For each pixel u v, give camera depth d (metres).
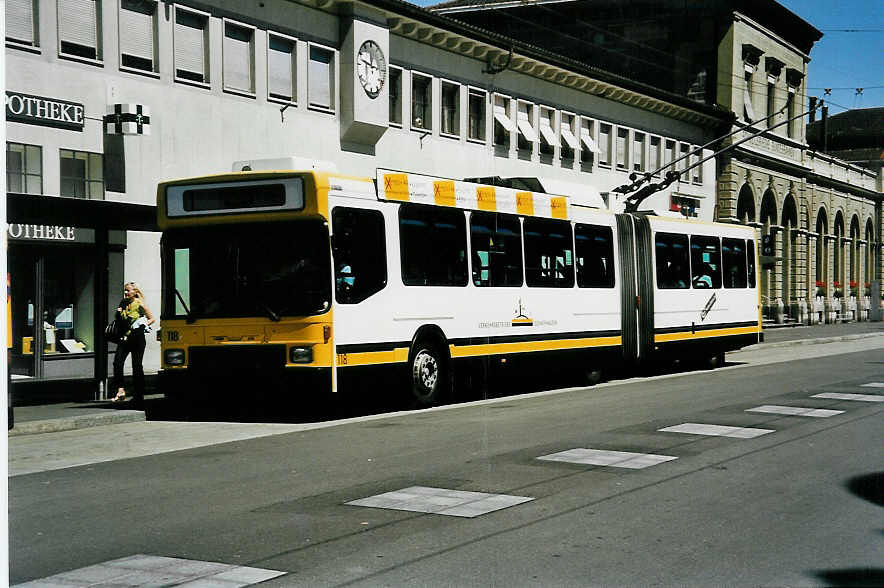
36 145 20.11
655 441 11.83
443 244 16.67
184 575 6.13
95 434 13.60
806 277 62.47
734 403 16.14
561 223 19.92
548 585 5.83
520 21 53.62
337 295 14.33
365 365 14.82
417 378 16.06
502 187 18.36
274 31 25.91
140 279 22.58
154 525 7.62
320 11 27.31
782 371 23.39
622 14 52.34
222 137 24.33
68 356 21.33
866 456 10.69
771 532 7.17
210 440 12.80
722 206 51.84
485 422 13.94
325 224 14.22
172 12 23.14
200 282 14.78
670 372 24.88
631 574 6.06
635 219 22.42
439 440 12.12
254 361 14.34
